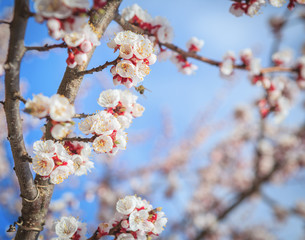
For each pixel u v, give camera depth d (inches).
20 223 26.8
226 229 92.0
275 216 85.9
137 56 25.6
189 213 90.4
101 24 27.7
